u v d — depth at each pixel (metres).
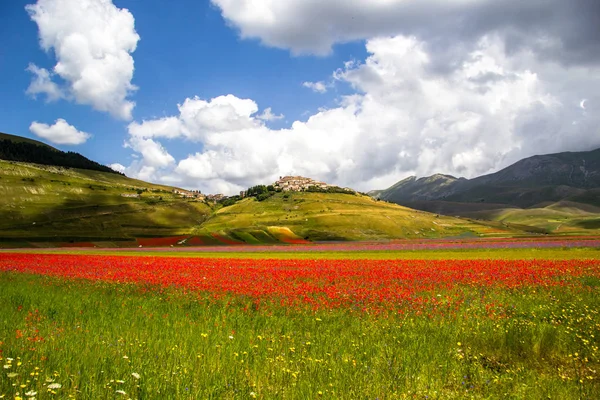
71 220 190.38
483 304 15.88
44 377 7.26
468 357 9.94
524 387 8.01
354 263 35.91
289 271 28.83
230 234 152.12
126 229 187.00
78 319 13.37
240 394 7.10
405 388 7.75
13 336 10.38
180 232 185.75
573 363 9.76
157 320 13.30
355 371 8.57
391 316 13.91
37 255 52.47
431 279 23.41
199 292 19.42
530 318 13.82
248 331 11.98
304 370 8.60
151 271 29.92
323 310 15.10
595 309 14.79
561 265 29.70
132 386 7.18
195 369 8.23
